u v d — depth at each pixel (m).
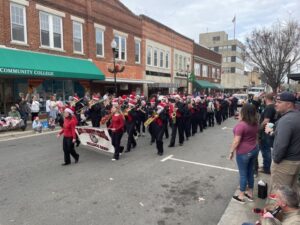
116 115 8.01
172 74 33.22
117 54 22.91
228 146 10.14
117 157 8.07
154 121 8.76
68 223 4.32
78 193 5.50
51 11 16.72
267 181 5.94
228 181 6.29
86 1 19.33
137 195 5.43
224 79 73.50
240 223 4.26
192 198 5.32
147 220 4.44
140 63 26.28
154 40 28.69
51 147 9.68
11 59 13.68
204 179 6.41
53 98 14.41
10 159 8.04
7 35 14.27
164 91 31.77
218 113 17.00
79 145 9.88
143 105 12.45
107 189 5.72
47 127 13.86
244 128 4.79
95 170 7.01
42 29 16.38
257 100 12.45
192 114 12.41
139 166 7.41
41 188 5.76
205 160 8.10
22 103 13.30
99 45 20.88
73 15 18.38
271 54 26.38
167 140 11.48
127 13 23.92
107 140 8.20
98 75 18.70
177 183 6.13
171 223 4.36
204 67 44.25
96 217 4.52
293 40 25.27
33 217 4.51
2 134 11.89
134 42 25.12
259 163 7.42
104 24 21.14
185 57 37.06
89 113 13.04
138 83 25.28
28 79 15.84
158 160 8.06
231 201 5.02
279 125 3.82
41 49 16.22
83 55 19.33
